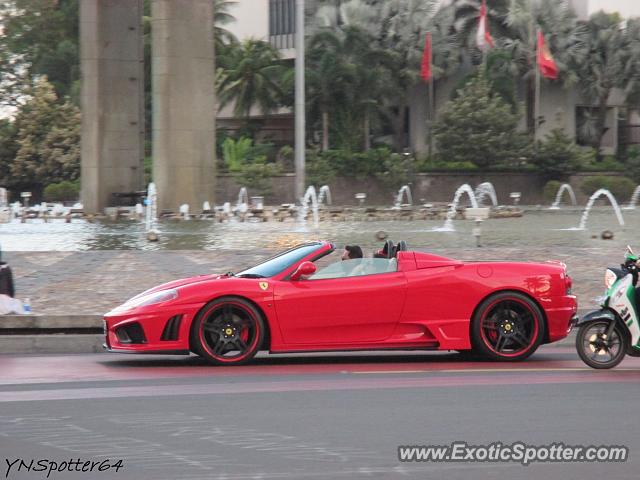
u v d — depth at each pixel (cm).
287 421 1290
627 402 1434
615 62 12031
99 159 7681
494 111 10856
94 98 7681
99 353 2092
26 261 3372
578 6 12500
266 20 13438
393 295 1856
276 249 3794
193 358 1972
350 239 4331
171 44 6525
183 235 4788
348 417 1316
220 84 11888
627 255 1811
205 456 1106
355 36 11088
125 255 3516
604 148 12794
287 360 1956
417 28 11688
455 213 6581
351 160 10512
